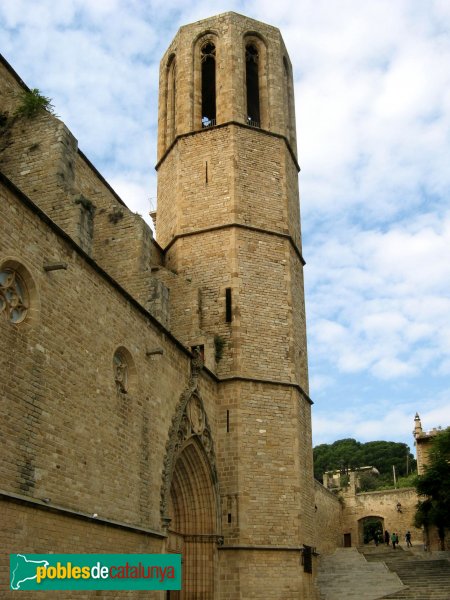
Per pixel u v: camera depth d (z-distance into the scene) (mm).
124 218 28031
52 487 16969
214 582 26859
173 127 38531
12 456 15680
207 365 29938
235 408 29625
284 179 35281
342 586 42281
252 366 30656
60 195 22203
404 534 69062
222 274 32156
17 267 17047
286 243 33844
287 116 38719
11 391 16031
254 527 28031
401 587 40562
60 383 17984
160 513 23062
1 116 24297
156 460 23250
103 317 20766
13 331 16484
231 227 32812
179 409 25703
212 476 28031
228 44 37000
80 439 18562
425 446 61969
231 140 34656
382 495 71250
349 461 121188
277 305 32438
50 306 18000
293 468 29750
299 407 31469
